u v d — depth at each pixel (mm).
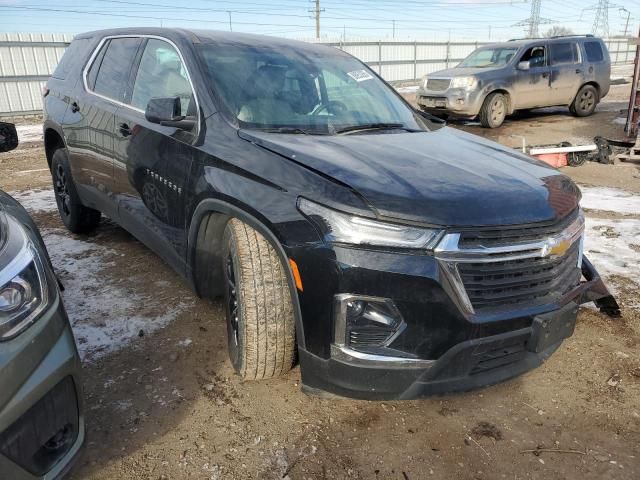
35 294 1680
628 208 6160
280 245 2252
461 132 3541
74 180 4422
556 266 2412
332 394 2277
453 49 30906
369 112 3404
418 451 2297
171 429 2373
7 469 1534
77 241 4730
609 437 2414
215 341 3102
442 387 2205
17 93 17203
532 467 2227
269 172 2410
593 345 3168
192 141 2887
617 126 11883
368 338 2150
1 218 1804
